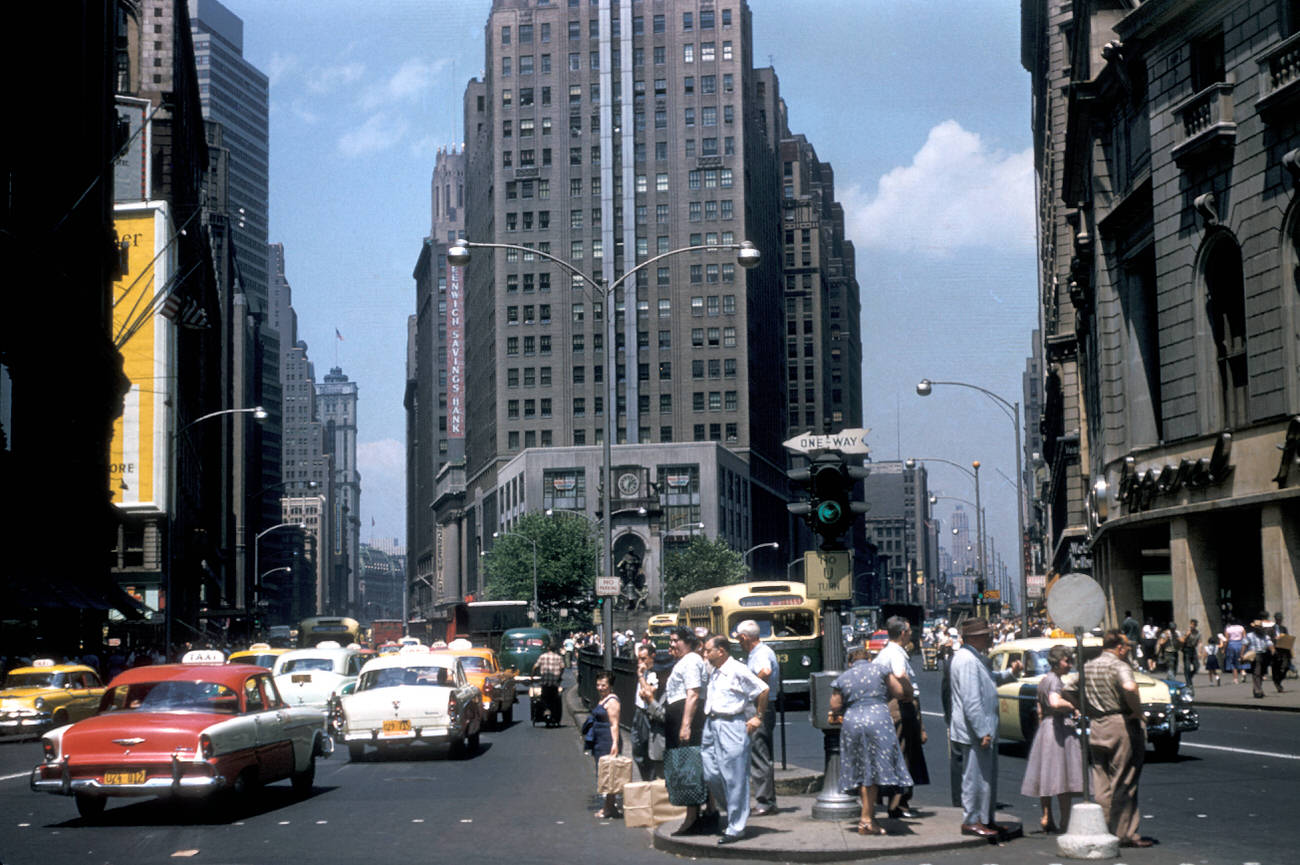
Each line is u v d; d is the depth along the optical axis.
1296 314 34.97
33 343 46.44
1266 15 36.00
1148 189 43.06
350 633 68.12
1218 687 35.88
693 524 133.88
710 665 13.88
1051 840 12.38
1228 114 37.50
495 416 151.88
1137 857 11.37
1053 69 78.88
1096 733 12.16
